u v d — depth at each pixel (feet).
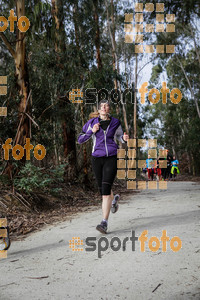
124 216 19.98
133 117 81.10
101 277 9.78
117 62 65.10
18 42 27.07
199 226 15.02
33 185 24.35
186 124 127.24
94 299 8.27
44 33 36.76
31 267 11.23
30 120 26.76
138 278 9.44
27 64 29.35
